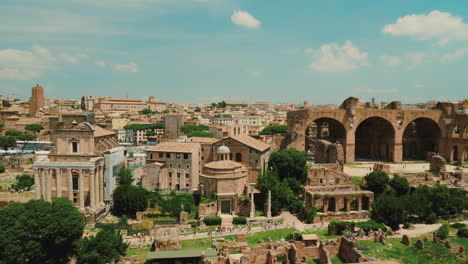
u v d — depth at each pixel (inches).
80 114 3821.4
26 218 2396.7
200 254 2637.8
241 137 4847.4
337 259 2753.4
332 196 3572.8
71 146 3698.3
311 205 3592.5
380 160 5900.6
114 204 3836.1
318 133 6338.6
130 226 3405.5
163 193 4160.9
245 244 2933.1
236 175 3860.7
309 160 5910.4
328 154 5007.4
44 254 2416.3
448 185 4170.8
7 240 2278.5
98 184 3786.9
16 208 2465.6
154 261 2618.1
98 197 3789.4
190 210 3769.7
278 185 3855.8
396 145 5684.1
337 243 2819.9
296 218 3661.4
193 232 3329.2
